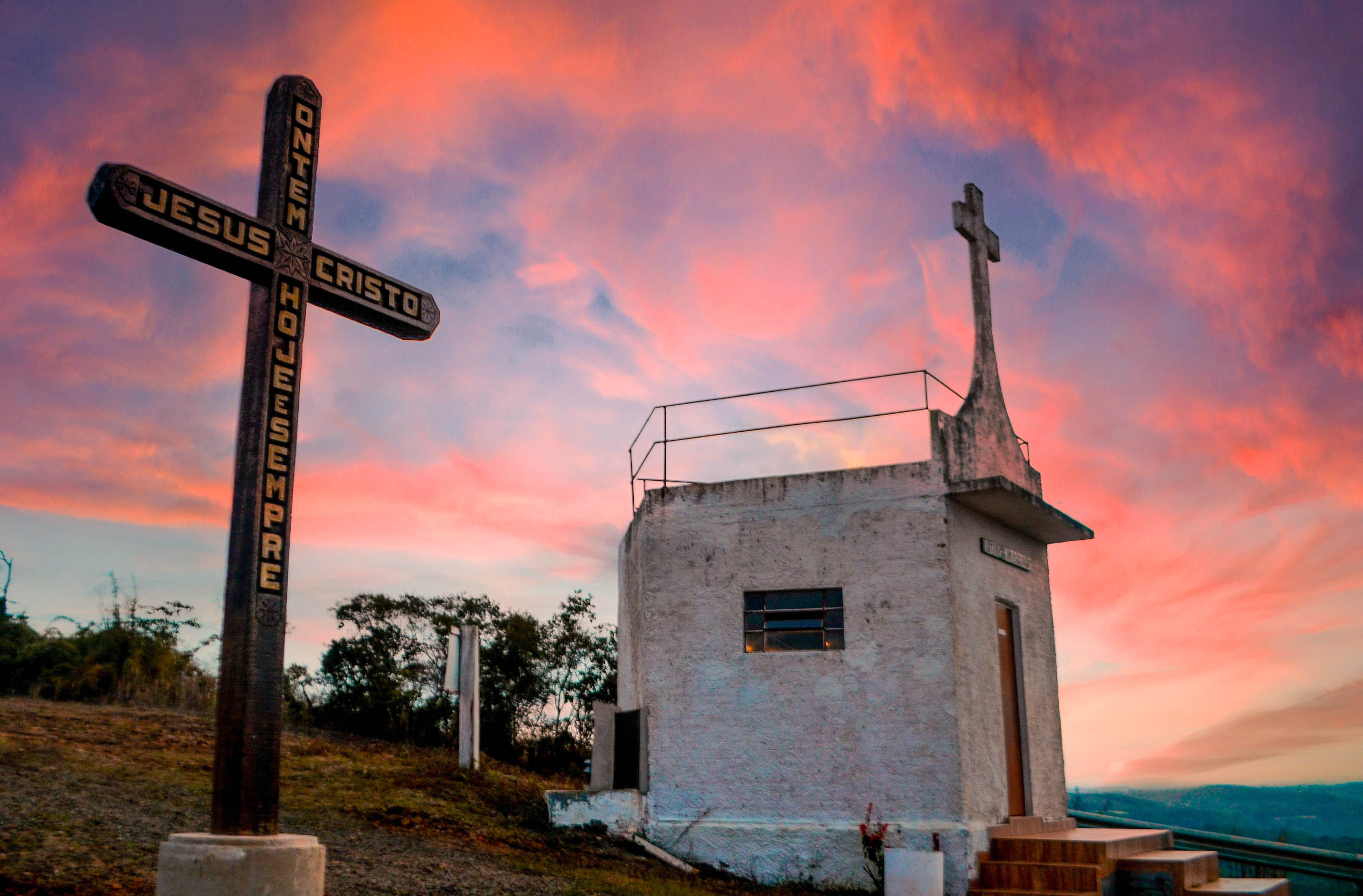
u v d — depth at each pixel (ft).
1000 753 42.24
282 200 23.30
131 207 20.53
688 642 43.14
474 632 49.67
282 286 22.84
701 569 43.73
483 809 41.57
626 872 36.78
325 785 40.16
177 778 34.94
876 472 42.50
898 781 39.27
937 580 40.55
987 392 45.85
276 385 22.20
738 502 44.01
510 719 66.85
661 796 41.81
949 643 39.86
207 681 55.52
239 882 19.27
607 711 43.50
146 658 54.08
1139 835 41.88
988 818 40.04
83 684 50.72
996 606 44.34
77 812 28.76
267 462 21.68
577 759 65.92
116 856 25.75
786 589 42.52
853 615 41.39
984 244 48.06
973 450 43.52
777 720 41.24
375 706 60.75
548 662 69.00
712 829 40.68
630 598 48.93
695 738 42.04
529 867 33.32
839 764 40.14
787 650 42.27
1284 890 39.22
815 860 39.22
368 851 31.37
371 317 25.44
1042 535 48.67
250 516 21.34
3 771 31.63
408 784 42.75
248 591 21.02
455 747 57.93
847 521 42.37
